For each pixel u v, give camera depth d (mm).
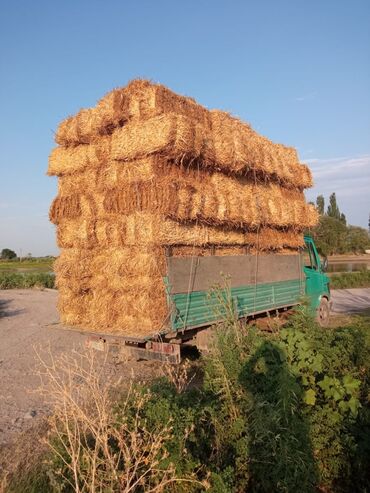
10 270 38906
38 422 5031
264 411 3771
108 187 6852
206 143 6723
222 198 7027
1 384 6594
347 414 4098
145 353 6453
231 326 4848
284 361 4059
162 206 6129
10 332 11062
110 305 6809
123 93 6816
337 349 4406
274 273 9070
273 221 8445
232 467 3600
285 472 3537
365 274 27578
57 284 7660
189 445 3611
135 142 6367
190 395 4410
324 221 57406
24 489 3354
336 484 3979
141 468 3268
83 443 3547
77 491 2754
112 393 4715
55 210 7586
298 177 9352
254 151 7719
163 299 6246
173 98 6785
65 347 9141
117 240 6566
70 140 7504
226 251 7617
